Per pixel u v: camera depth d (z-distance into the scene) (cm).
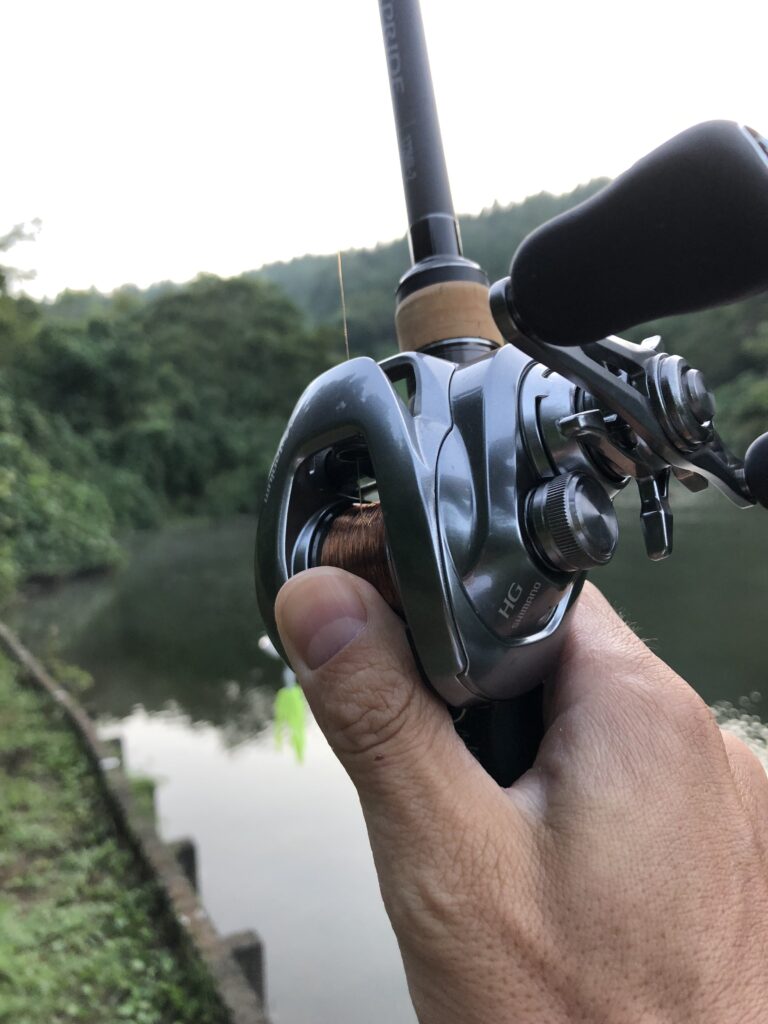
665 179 41
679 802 62
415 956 60
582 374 52
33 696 484
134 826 302
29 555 1096
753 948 60
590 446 59
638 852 60
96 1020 213
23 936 240
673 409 51
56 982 225
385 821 59
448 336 77
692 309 44
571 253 45
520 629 61
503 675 61
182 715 602
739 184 39
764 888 62
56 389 1852
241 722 581
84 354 1864
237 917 323
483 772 62
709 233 41
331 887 342
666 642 459
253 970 242
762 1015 57
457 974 58
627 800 61
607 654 73
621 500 413
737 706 383
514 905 58
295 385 2281
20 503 1121
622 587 556
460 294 77
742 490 57
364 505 69
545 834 60
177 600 1045
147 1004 219
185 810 422
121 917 256
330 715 59
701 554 618
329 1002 272
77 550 1164
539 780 65
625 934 57
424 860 58
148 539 1678
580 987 57
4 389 1533
